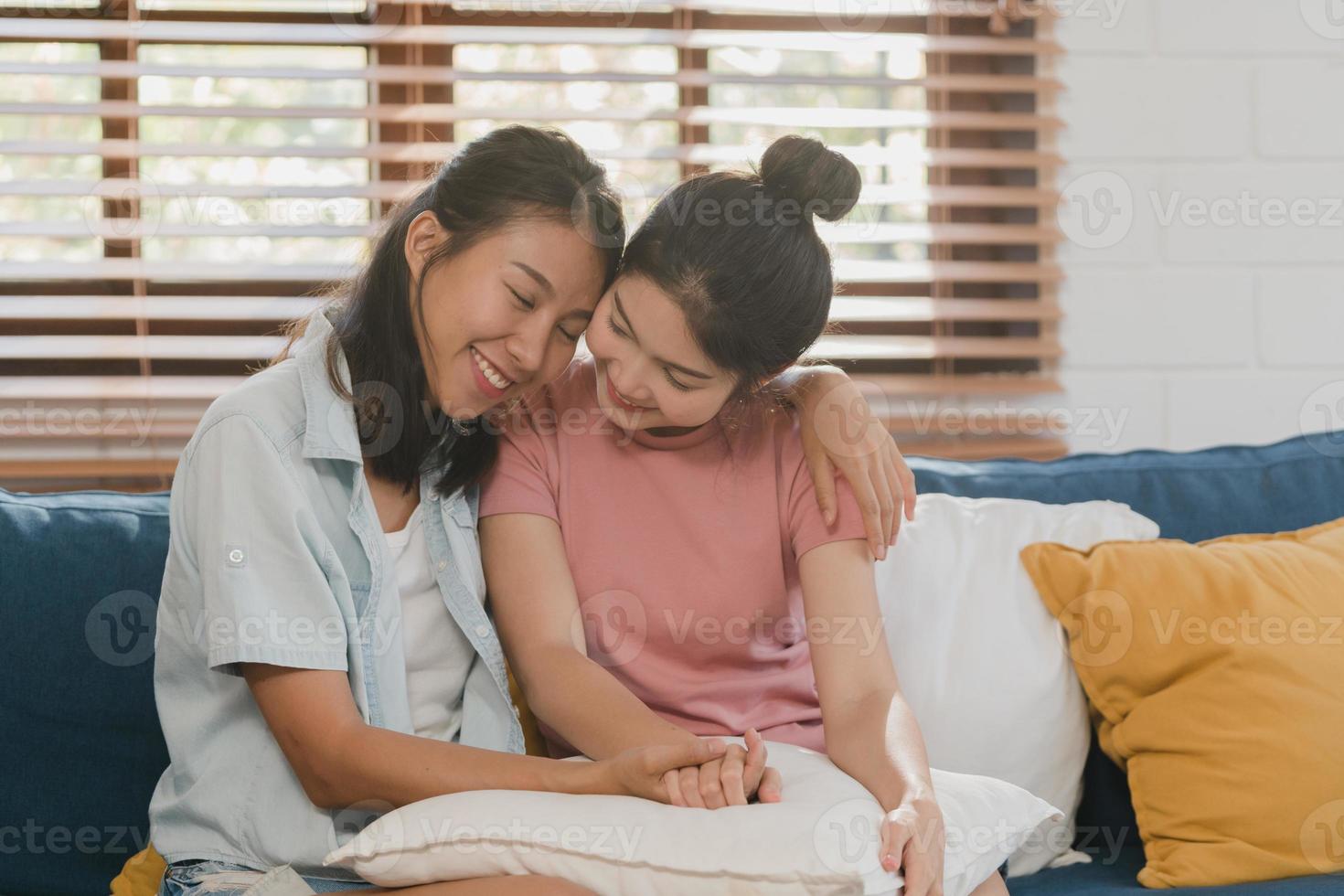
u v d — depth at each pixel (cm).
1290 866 113
